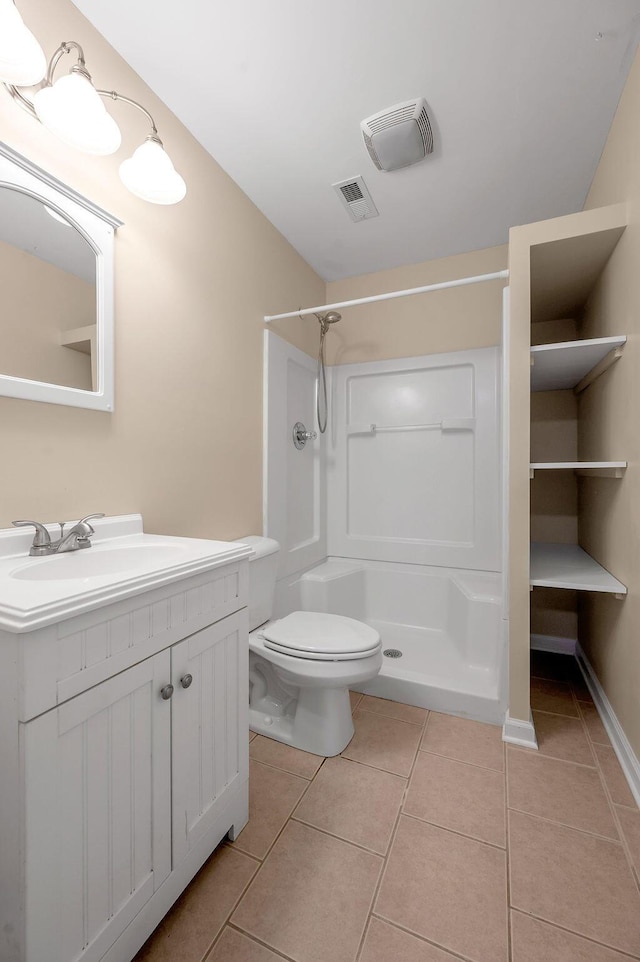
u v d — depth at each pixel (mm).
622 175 1438
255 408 1999
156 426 1432
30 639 623
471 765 1439
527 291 1534
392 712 1763
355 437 2713
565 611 2365
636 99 1291
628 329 1397
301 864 1069
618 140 1475
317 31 1235
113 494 1274
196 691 969
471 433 2414
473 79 1390
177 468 1521
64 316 1120
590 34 1239
